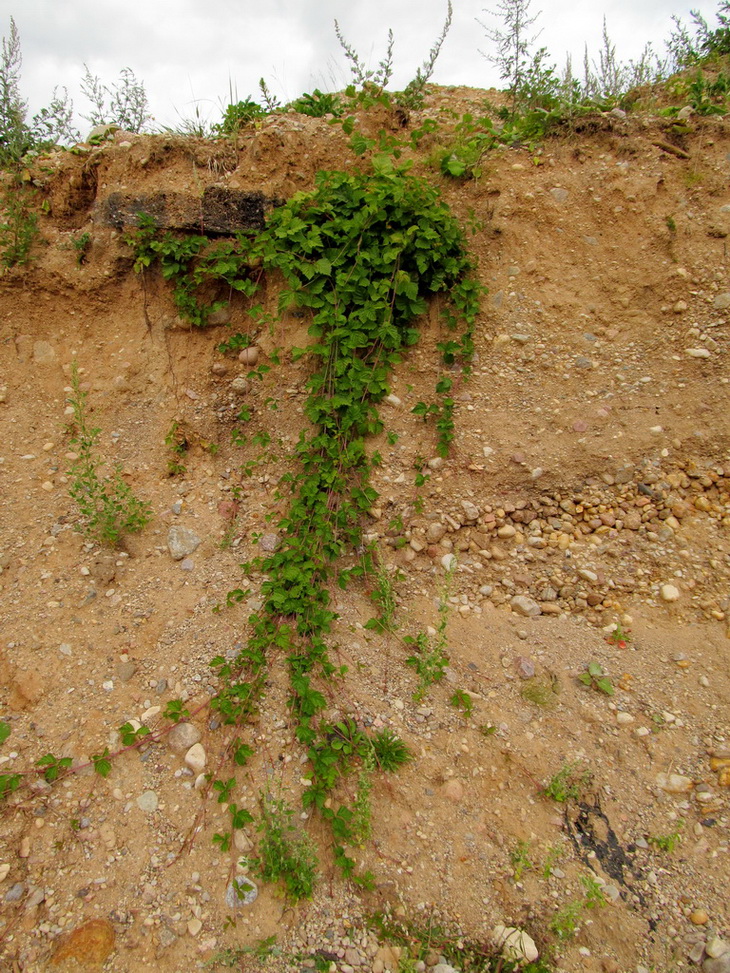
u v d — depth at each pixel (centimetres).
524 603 342
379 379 358
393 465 364
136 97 470
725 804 277
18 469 377
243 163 393
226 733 285
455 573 352
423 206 360
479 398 374
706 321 377
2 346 402
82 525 355
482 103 482
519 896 254
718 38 528
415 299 364
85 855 258
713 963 236
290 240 364
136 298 397
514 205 391
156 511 367
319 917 250
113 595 333
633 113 423
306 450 357
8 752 283
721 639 325
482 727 297
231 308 399
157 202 381
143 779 275
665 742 294
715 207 390
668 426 368
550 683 313
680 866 262
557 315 383
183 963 236
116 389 393
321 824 269
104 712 293
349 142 395
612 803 278
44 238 399
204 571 346
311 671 305
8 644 315
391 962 242
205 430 391
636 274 385
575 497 365
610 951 243
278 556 331
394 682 311
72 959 235
